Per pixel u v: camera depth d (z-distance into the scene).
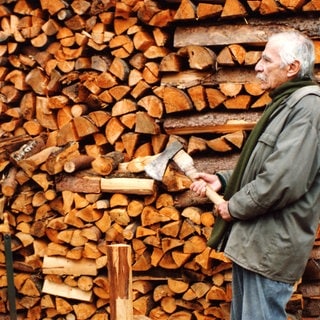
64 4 4.44
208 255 4.08
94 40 4.40
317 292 4.20
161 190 4.23
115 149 4.48
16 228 4.55
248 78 4.05
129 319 3.04
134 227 4.25
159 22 4.22
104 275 4.41
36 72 4.59
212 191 3.27
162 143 4.32
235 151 4.17
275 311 2.95
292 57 2.96
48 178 4.39
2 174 4.56
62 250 4.41
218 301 4.26
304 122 2.83
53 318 4.61
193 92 4.12
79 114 4.51
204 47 4.09
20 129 4.73
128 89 4.35
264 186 2.82
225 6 4.01
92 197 4.27
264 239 2.90
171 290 4.29
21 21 4.62
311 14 4.00
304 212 2.89
